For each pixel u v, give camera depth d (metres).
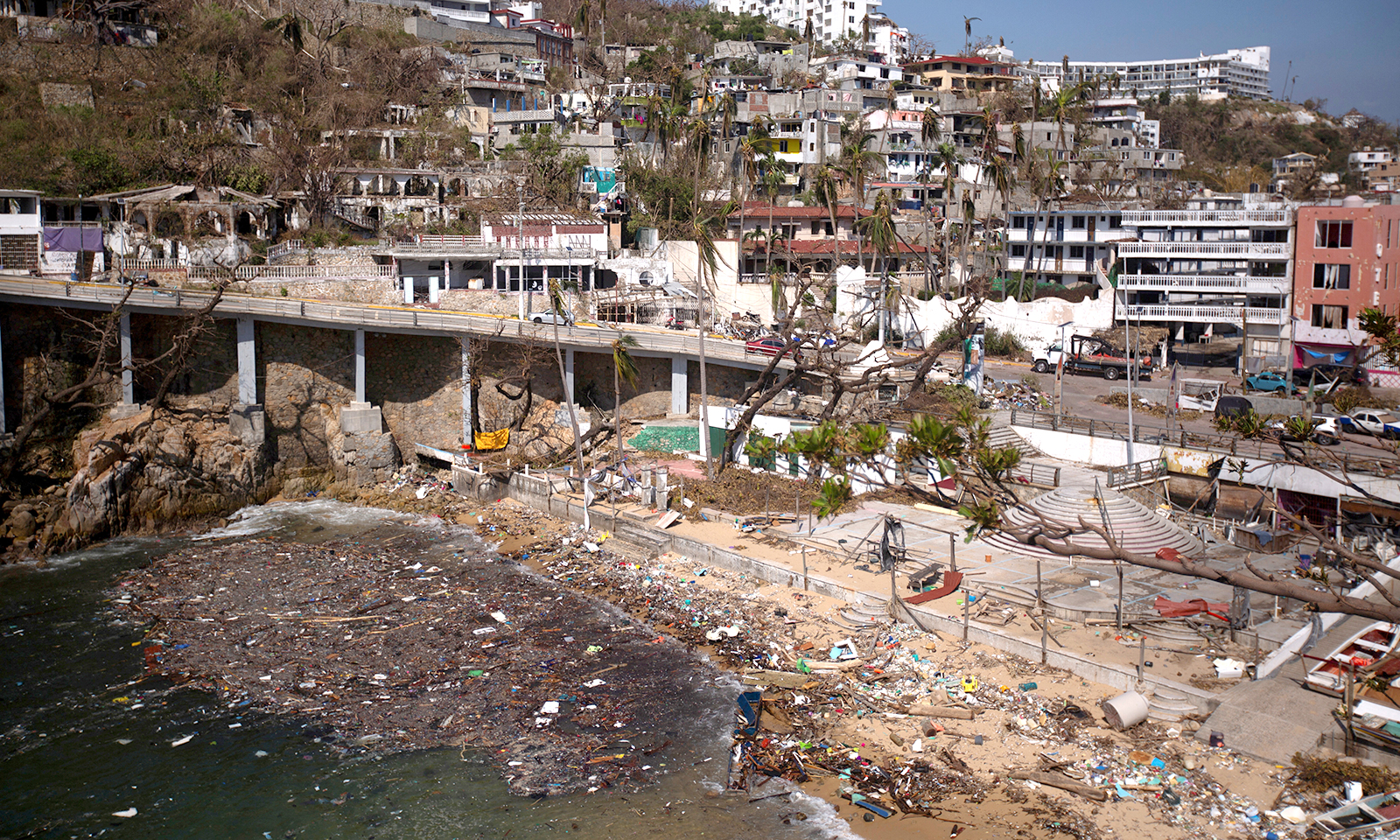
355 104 96.62
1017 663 32.88
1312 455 44.84
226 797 27.94
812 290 81.31
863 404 57.38
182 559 48.31
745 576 42.97
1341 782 24.97
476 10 134.62
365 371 61.12
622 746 30.28
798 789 27.69
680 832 25.86
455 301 70.69
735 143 108.56
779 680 33.97
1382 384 63.03
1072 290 82.75
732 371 64.06
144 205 71.50
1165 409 59.59
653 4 173.00
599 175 93.44
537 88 114.62
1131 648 32.69
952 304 77.38
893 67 143.88
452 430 64.06
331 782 28.69
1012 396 62.09
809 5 192.88
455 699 33.50
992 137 91.81
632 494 53.44
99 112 83.12
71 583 45.09
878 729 30.34
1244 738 27.20
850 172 93.12
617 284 76.81
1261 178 146.12
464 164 93.50
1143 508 42.09
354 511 57.28
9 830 26.47
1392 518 41.19
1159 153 136.00
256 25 102.00
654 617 40.19
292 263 73.00
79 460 53.38
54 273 63.34
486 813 27.02
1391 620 15.72
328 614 41.03
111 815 27.14
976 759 28.28
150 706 33.25
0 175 71.25
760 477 54.44
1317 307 69.31
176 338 54.88
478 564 47.34
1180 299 76.88
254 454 58.03
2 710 32.84
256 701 33.56
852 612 37.91
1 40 84.56
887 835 25.41
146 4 94.94
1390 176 145.25
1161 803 25.44
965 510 17.45
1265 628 33.25
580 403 65.69
